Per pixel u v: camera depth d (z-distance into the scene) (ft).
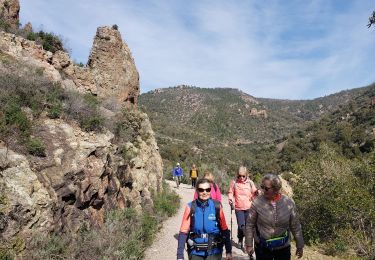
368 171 50.67
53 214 21.44
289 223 15.06
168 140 278.67
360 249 36.40
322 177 48.01
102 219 27.14
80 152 26.84
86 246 21.83
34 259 18.17
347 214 42.32
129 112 49.57
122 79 55.31
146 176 43.68
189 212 14.53
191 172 75.66
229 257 14.60
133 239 26.02
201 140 370.73
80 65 52.54
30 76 30.42
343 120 255.09
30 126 25.67
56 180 23.09
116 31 56.18
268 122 574.15
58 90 31.91
